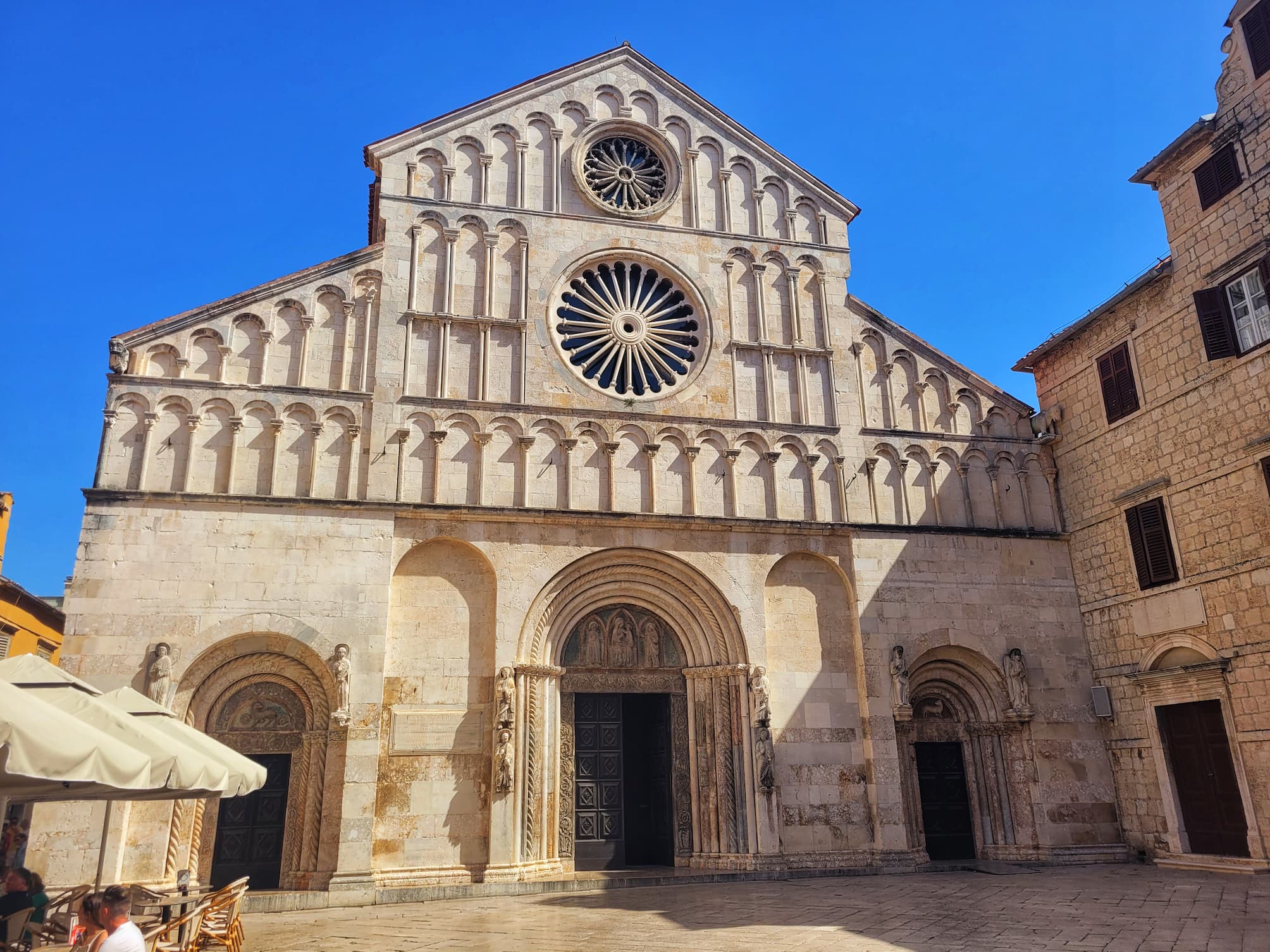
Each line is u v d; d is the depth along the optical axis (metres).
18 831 23.67
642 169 35.03
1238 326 27.30
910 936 17.38
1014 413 35.16
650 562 30.31
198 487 27.25
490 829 26.44
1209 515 27.84
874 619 31.06
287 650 26.56
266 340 29.02
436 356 30.38
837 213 36.03
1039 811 30.33
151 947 14.30
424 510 28.27
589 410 31.00
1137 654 30.33
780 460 32.31
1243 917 18.59
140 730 15.23
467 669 27.86
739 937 17.75
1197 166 28.95
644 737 31.62
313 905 24.16
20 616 35.84
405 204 31.53
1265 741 25.50
